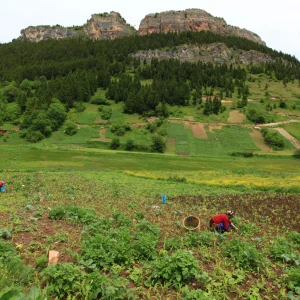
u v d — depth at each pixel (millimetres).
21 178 32500
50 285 6680
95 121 122750
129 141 96125
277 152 94312
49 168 46094
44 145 93438
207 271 8547
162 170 50688
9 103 142500
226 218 13438
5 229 10273
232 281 7645
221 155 88750
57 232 11094
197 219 13609
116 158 63688
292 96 180500
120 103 148250
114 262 8625
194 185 33000
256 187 30969
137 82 163875
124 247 8930
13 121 118500
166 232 12734
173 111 136875
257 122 127125
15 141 100375
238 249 9750
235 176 41969
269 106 148875
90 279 6699
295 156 85500
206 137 107312
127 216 14641
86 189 26719
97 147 97062
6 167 45000
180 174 43531
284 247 10344
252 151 92250
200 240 11008
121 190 26891
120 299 6484
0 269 6633
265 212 18812
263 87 197500
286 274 8469
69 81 159750
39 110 118125
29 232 11125
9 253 8219
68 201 19797
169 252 10102
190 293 6648
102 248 8758
